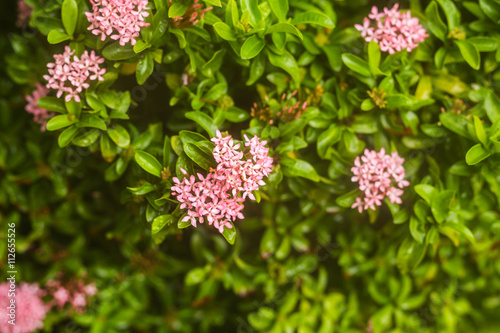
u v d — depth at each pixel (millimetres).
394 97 857
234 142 812
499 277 988
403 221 873
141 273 980
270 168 827
